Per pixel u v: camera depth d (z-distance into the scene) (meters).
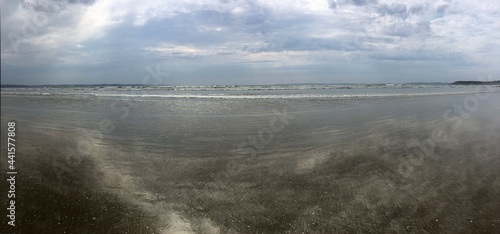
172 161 7.77
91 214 5.17
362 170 6.95
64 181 6.54
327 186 6.09
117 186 6.24
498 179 6.32
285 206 5.28
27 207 5.41
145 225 4.80
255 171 6.98
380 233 4.47
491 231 4.47
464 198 5.50
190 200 5.56
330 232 4.50
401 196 5.61
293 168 7.14
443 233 4.45
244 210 5.17
